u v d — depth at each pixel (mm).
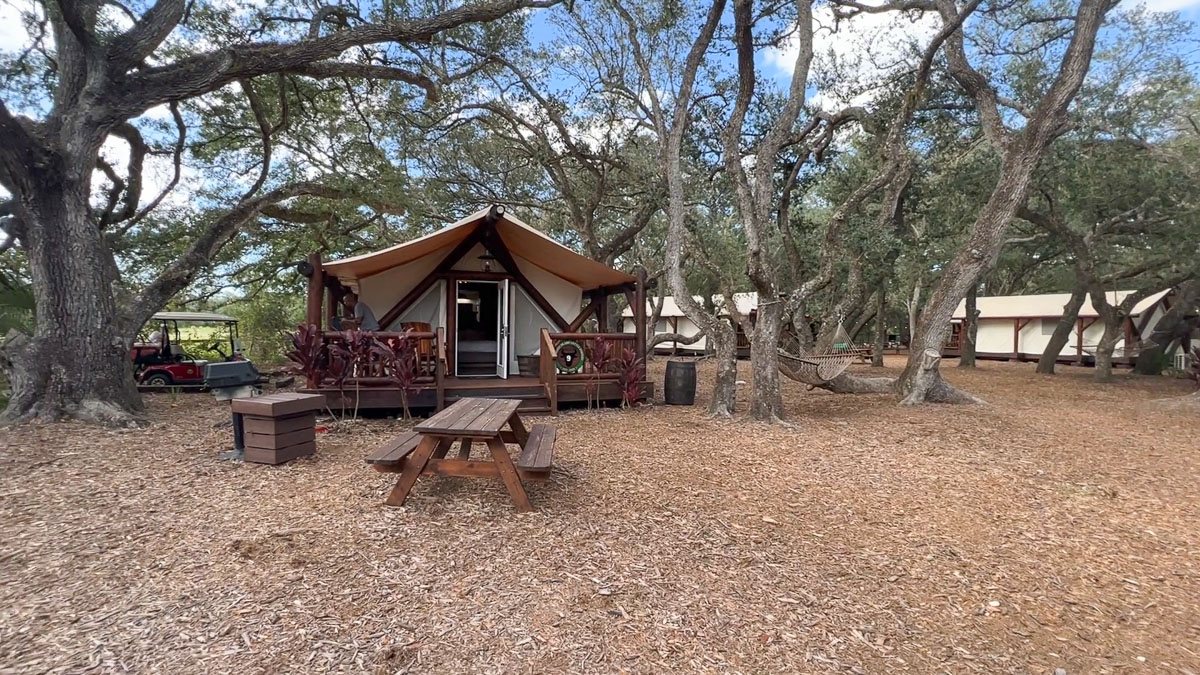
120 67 7078
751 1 7035
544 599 2732
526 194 15234
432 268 9508
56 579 2799
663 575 3018
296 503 3865
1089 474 5367
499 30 10914
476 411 4355
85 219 6922
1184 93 12188
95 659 2199
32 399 6496
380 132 12461
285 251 14492
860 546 3518
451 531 3436
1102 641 2623
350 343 6930
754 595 2867
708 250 13836
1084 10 8516
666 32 10438
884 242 10688
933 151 13406
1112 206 13805
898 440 6656
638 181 13148
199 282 13773
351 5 9578
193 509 3746
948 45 10227
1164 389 12719
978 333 24797
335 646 2326
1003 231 9422
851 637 2562
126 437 5902
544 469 3646
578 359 8625
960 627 2691
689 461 5258
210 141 11602
